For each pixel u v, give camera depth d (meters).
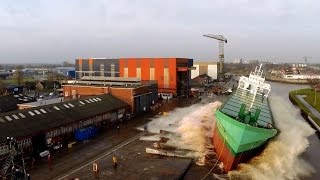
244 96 50.75
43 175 30.23
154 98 72.50
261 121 36.25
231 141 31.05
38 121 38.16
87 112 46.59
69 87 66.75
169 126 50.34
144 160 34.53
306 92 109.25
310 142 44.16
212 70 151.38
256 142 31.12
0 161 30.67
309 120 57.34
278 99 81.69
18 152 31.27
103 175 30.25
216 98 86.06
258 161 33.28
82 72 102.94
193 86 119.94
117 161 34.25
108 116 51.41
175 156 35.75
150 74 90.56
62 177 29.77
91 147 39.66
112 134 46.22
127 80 72.25
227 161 32.03
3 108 57.19
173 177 29.48
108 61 97.50
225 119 31.95
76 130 42.53
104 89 62.06
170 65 87.62
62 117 41.66
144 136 45.00
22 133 34.41
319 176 31.42
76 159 34.97
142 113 63.31
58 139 39.25
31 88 108.38
